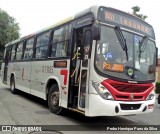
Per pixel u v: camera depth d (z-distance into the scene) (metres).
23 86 12.42
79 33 7.79
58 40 9.05
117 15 7.36
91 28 6.95
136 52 7.53
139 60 7.53
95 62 6.70
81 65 7.24
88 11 7.33
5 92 14.88
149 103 7.54
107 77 6.72
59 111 8.62
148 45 8.00
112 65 6.90
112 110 6.61
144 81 7.47
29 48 12.09
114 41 7.10
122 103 6.80
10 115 8.27
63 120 8.01
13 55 14.92
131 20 7.68
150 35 8.21
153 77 7.94
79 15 7.83
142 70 7.55
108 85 6.69
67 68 8.05
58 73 8.63
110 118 8.95
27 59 12.06
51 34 9.71
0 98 12.18
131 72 7.21
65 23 8.70
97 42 6.78
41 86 10.03
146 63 7.75
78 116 8.77
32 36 11.89
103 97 6.60
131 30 7.58
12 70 14.66
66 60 8.16
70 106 7.82
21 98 12.47
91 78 6.69
